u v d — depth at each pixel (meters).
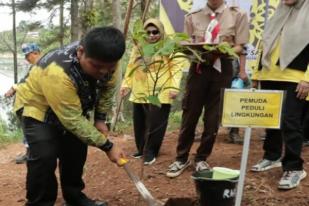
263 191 3.96
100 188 4.32
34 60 6.29
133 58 5.05
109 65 2.86
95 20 13.39
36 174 3.39
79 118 3.12
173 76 4.55
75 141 3.60
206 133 4.39
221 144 5.70
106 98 3.60
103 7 15.66
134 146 5.88
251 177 4.26
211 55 4.12
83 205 3.86
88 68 2.96
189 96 4.34
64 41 23.31
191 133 4.43
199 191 3.38
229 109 3.07
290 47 3.92
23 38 24.72
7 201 4.25
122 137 6.77
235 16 4.39
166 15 6.08
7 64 31.83
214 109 4.34
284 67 3.94
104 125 3.71
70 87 3.00
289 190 3.94
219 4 4.41
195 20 4.50
